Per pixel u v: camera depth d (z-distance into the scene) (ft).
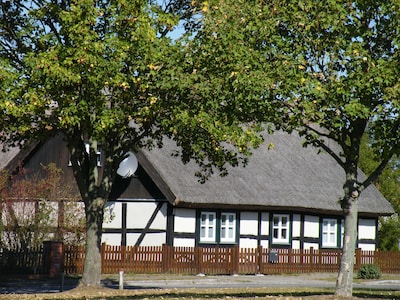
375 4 72.49
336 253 153.48
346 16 72.79
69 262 119.75
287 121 74.23
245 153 78.13
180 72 75.25
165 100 78.48
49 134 83.66
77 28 73.46
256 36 73.61
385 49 74.13
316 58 73.26
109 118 75.61
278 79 70.64
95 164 91.15
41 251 114.73
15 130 80.59
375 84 68.39
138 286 106.63
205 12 75.41
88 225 90.63
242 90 70.08
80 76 73.72
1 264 112.57
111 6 76.64
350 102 68.23
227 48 72.69
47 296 83.25
